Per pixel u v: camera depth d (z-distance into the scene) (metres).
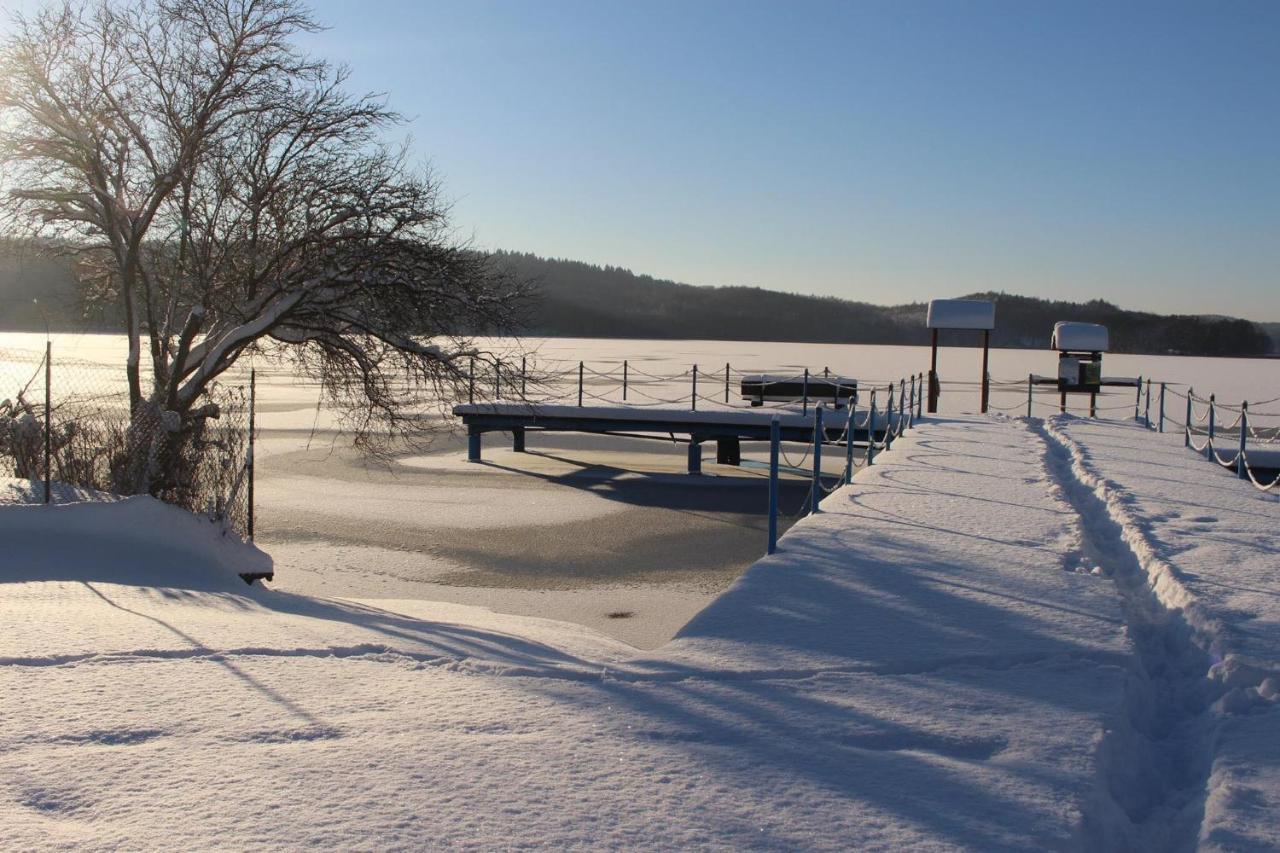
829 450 29.77
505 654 6.49
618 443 31.50
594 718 4.96
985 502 12.41
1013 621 6.97
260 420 35.03
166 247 15.01
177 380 13.78
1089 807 3.98
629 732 4.76
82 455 13.33
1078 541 9.84
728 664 5.93
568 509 19.83
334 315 14.64
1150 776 4.79
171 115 13.94
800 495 21.66
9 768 4.16
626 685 5.55
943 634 6.64
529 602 12.84
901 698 5.35
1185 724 5.52
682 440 29.41
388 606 10.49
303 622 7.62
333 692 5.35
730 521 18.72
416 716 4.95
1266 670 5.70
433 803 3.87
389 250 14.38
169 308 14.49
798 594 7.75
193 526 11.51
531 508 19.89
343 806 3.82
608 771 4.25
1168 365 83.44
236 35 14.33
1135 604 7.92
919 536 10.13
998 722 4.98
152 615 7.47
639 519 18.83
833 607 7.36
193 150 13.78
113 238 14.03
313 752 4.41
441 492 21.75
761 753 4.52
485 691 5.41
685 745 4.61
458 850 3.48
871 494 13.04
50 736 4.56
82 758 4.29
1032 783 4.19
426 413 36.16
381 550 15.94
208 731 4.66
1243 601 7.37
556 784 4.09
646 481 23.72
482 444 30.70
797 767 4.35
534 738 4.65
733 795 4.02
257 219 14.29
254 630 6.93
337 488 22.05
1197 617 7.00
